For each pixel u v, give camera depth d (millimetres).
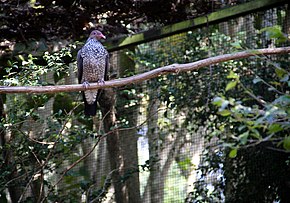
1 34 12703
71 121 13703
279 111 5465
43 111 14492
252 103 12508
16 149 12055
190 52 13758
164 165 16250
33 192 12523
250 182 12969
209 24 12523
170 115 14875
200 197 13711
